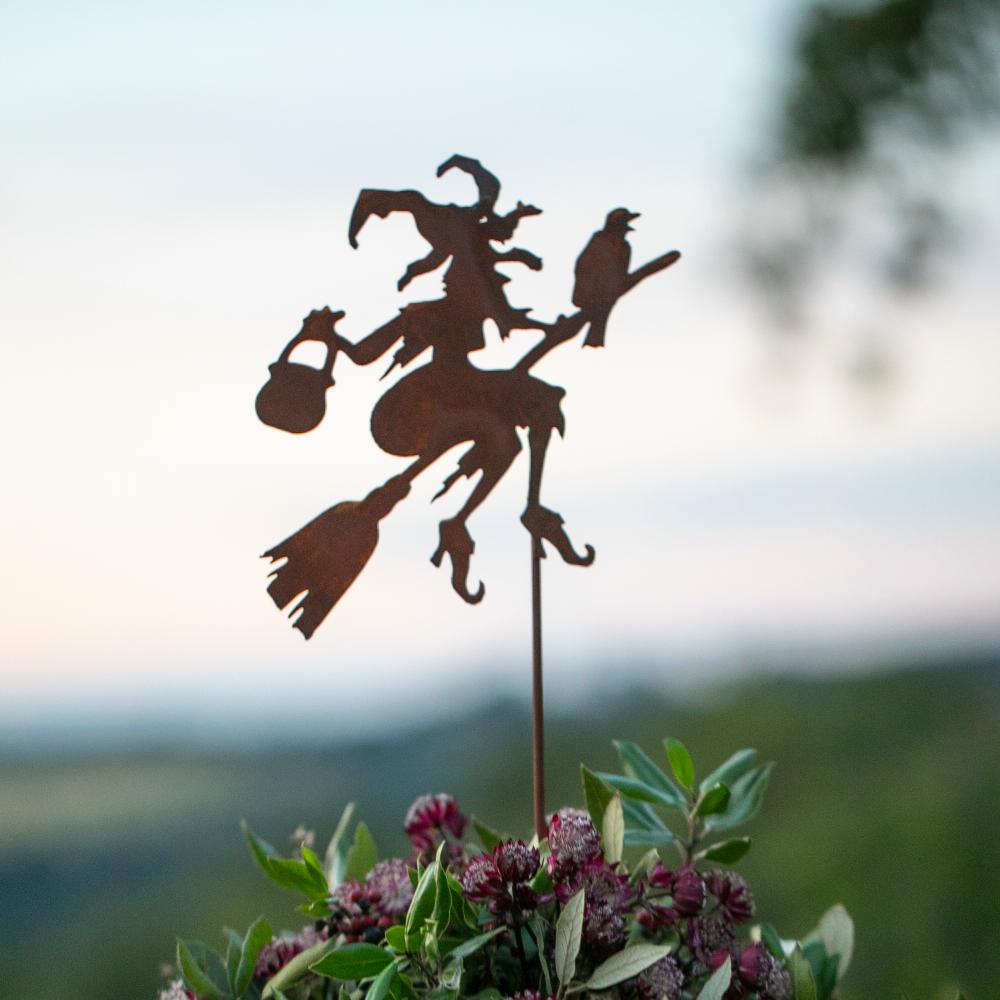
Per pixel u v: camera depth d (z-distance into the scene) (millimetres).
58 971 3674
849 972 2771
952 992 1115
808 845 3293
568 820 963
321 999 1048
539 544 1095
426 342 1071
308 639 1040
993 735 3752
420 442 1068
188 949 1059
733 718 4348
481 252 1085
